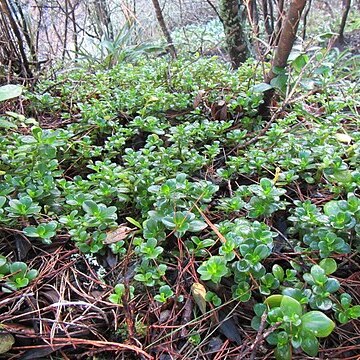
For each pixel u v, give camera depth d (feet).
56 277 4.18
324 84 7.77
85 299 3.97
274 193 4.50
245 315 3.83
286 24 6.81
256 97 7.33
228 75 8.89
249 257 3.72
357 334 3.65
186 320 3.75
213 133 6.49
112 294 3.89
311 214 4.28
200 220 4.42
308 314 3.26
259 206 4.50
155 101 7.45
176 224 4.15
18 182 5.02
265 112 7.66
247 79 8.66
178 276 4.01
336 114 6.89
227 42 11.29
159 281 3.99
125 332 3.66
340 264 4.14
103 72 10.50
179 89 8.66
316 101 7.95
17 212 4.36
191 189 4.76
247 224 4.27
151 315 3.82
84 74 9.83
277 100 8.04
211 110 7.52
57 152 6.18
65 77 9.83
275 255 4.27
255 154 5.77
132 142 6.91
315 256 4.14
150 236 4.23
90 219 4.42
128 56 12.41
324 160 5.12
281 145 6.03
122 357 3.53
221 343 3.62
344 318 3.51
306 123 7.02
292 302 3.28
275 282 3.75
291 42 6.92
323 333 3.18
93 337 3.68
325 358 3.48
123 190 4.98
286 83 7.29
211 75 8.99
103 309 3.86
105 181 5.28
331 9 22.49
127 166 5.93
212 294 3.77
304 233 4.40
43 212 4.91
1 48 9.05
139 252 4.13
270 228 4.56
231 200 4.74
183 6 24.76
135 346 3.47
